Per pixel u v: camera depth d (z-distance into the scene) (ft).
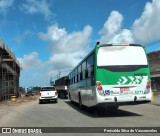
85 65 65.31
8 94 177.99
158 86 151.33
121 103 54.24
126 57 55.11
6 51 149.38
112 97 53.78
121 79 54.29
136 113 61.05
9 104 118.21
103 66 54.34
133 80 54.54
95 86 54.13
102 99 53.57
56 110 76.02
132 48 55.57
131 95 54.24
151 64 159.02
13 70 193.57
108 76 54.19
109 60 54.65
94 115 59.11
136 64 55.11
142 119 49.42
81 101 72.90
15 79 214.69
